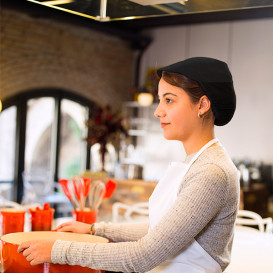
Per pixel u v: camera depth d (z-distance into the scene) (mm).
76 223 1563
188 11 1774
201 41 7887
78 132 7848
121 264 1124
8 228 1717
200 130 1257
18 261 1223
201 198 1120
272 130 6996
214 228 1194
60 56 7355
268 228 2893
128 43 8586
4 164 6789
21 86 6809
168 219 1126
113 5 1720
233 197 1187
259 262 1896
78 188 1850
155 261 1117
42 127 7301
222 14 6605
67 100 7617
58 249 1161
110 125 6504
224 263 1238
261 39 7184
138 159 7848
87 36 7781
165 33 8352
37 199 6836
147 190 5145
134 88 8367
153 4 1693
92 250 1146
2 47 6504
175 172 1279
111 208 5289
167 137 1279
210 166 1162
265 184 6648
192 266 1208
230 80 1242
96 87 8008
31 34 6883
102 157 6520
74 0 1664
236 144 7340
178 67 1216
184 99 1229
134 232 1521
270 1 1597
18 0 6258
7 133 6793
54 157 7402
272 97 7023
